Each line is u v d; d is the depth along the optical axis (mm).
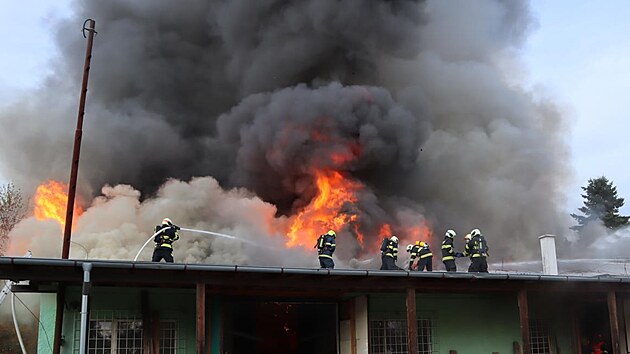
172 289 12594
